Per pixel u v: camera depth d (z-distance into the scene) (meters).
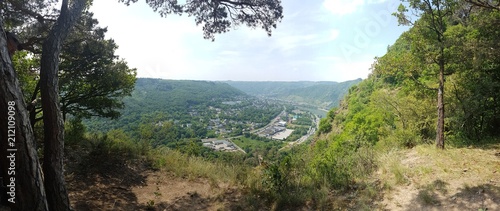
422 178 5.63
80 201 4.96
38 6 6.77
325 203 5.18
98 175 6.56
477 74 8.82
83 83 9.68
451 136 9.23
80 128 10.35
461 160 6.41
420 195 4.89
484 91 8.52
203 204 5.59
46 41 3.69
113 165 7.35
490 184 4.84
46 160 3.55
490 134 9.01
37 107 7.74
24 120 2.63
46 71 3.60
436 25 8.00
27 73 8.50
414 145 9.19
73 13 3.88
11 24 6.80
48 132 3.57
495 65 8.63
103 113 10.70
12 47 3.15
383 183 5.71
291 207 5.23
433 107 9.93
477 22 7.48
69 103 9.55
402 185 5.46
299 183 6.20
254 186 6.16
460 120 8.88
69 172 6.38
